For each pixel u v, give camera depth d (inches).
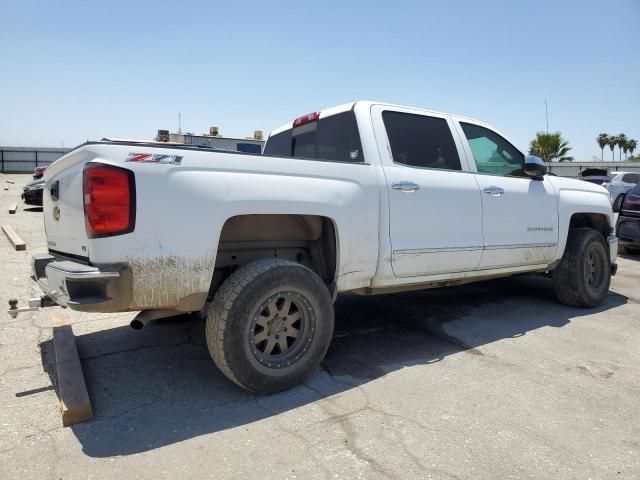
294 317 122.8
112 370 134.0
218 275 128.9
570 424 107.1
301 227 138.4
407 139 156.0
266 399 117.3
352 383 127.4
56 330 147.6
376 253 139.3
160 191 103.1
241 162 115.3
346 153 152.3
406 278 149.4
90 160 101.8
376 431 102.6
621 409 114.7
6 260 277.3
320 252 139.2
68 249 118.7
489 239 169.0
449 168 165.2
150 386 123.8
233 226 127.5
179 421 105.8
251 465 89.6
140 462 89.9
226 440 98.2
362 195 135.3
